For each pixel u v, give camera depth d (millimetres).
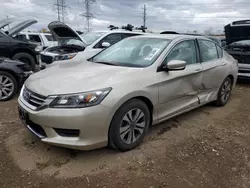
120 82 2867
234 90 6758
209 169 2816
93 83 2779
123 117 2891
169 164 2869
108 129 2793
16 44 7973
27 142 3236
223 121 4297
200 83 4113
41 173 2625
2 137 3371
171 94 3500
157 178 2607
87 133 2641
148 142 3357
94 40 7281
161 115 3459
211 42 4664
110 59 3779
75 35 7426
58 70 3387
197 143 3414
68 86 2744
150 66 3299
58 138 2686
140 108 3080
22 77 5254
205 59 4324
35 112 2715
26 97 2986
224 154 3158
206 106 5070
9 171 2641
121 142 2941
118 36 7496
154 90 3199
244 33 7906
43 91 2766
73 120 2572
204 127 3984
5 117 4109
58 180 2525
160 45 3676
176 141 3434
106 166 2777
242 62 7215
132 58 3602
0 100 5012
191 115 4500
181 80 3641
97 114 2635
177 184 2529
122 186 2469
